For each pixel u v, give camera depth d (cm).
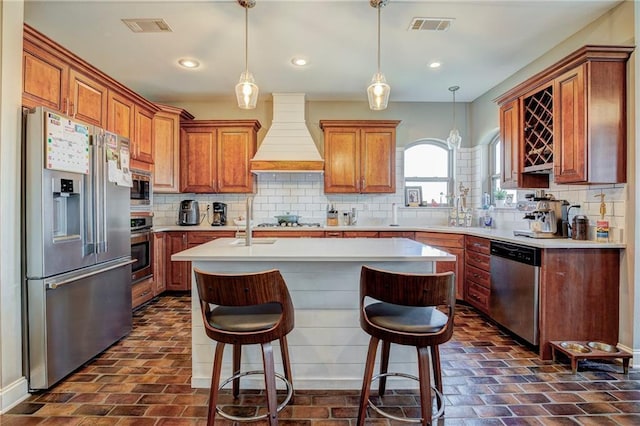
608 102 246
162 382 226
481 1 256
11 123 201
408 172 513
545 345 256
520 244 279
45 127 208
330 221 474
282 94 465
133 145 374
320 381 221
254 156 471
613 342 257
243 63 364
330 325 221
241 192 473
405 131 505
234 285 158
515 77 393
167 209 498
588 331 257
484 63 367
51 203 215
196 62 362
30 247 209
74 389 217
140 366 247
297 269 219
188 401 205
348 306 220
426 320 167
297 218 478
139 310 377
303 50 335
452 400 205
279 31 299
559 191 320
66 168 223
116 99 344
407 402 206
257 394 215
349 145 470
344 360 221
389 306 186
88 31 298
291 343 221
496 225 432
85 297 245
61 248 223
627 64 246
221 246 240
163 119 440
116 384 223
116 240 281
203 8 264
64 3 257
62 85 270
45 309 211
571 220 295
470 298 379
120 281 290
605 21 272
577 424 184
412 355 221
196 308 219
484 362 254
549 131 294
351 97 482
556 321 256
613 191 260
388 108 503
